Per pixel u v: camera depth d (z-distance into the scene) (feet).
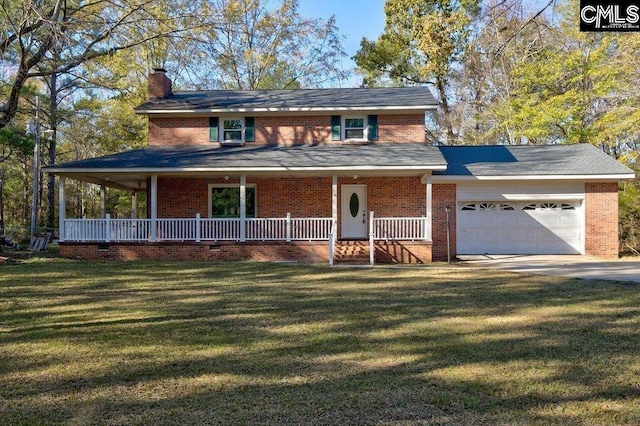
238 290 36.63
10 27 54.80
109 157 60.59
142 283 39.91
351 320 26.73
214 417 14.37
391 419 14.19
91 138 112.78
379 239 57.52
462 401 15.43
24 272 45.65
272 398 15.76
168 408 15.03
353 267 51.39
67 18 54.85
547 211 63.98
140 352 20.92
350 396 15.88
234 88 111.55
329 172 57.98
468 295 33.94
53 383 17.22
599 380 17.24
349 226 64.23
